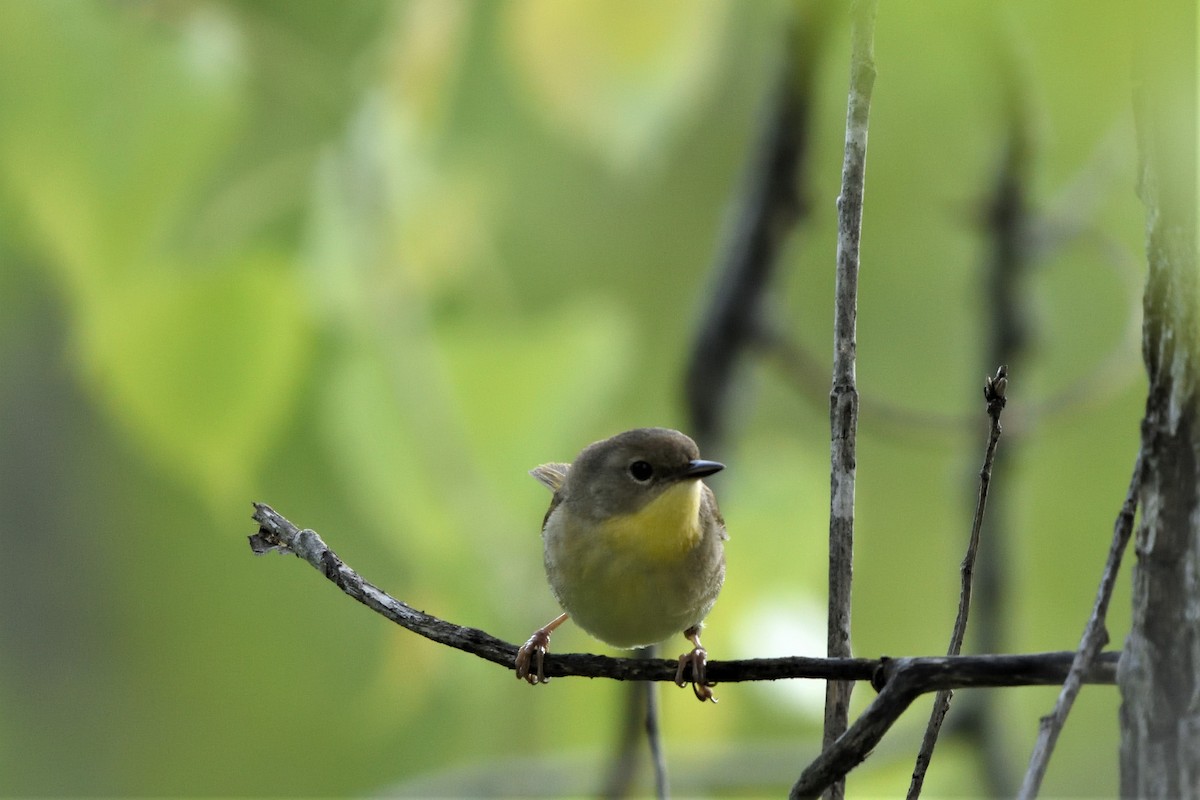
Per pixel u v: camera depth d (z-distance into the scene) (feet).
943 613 42.37
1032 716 46.24
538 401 32.35
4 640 45.88
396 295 31.60
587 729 35.29
